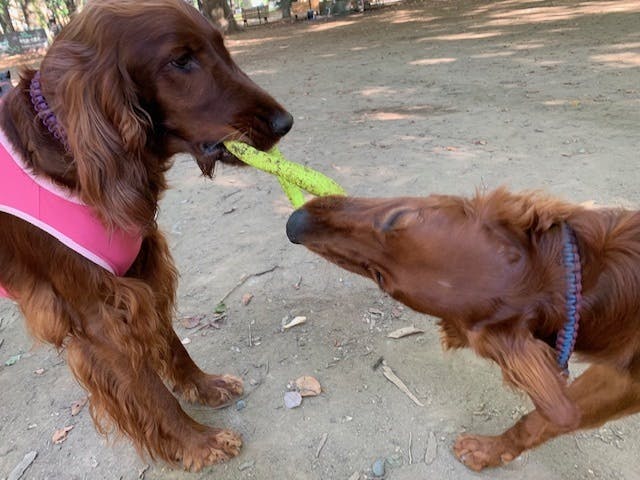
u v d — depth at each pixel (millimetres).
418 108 1888
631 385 479
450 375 719
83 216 467
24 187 456
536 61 2490
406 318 824
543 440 547
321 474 606
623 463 591
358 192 1204
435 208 456
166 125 484
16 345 852
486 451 590
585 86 1932
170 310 638
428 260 433
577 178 1172
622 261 427
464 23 4320
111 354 538
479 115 1712
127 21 437
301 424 667
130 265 525
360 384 715
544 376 366
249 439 655
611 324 435
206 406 705
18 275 507
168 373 678
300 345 788
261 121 504
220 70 484
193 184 1366
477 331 417
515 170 1244
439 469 602
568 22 3607
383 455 621
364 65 2963
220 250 1037
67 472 636
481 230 427
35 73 473
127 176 452
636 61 2215
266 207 1195
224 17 5797
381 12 6301
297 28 5707
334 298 879
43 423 700
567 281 410
